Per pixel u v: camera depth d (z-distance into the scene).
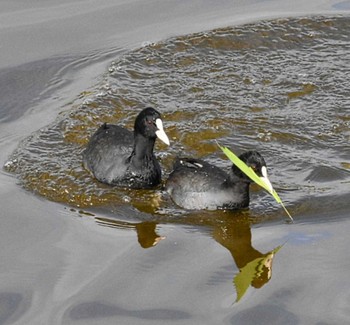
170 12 20.91
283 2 21.52
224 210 13.41
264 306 10.69
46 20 20.25
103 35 19.66
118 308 10.73
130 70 18.11
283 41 19.42
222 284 11.23
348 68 18.12
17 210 13.26
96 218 13.16
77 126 15.94
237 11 20.98
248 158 12.91
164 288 11.13
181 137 15.60
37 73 18.02
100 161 14.32
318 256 11.77
